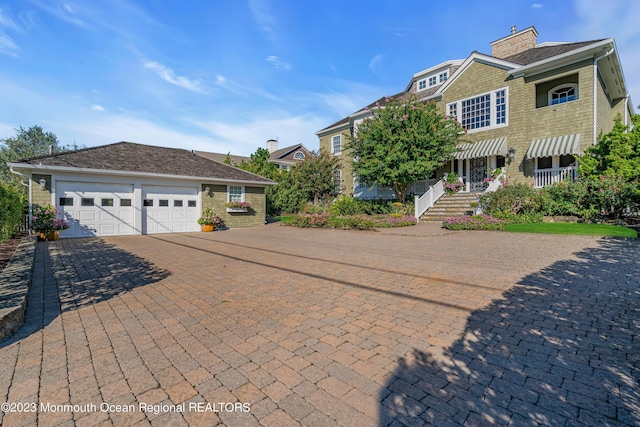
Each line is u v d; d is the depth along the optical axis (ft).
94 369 9.27
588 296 15.02
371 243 35.04
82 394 8.04
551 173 49.14
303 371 9.05
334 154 89.20
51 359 9.87
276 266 23.85
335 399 7.73
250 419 7.05
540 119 51.70
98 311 14.21
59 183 43.93
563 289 16.15
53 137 147.02
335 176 86.43
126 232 49.32
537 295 15.33
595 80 45.98
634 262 21.43
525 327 11.77
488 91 57.11
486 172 57.67
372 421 6.93
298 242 37.63
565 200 41.83
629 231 32.14
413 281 18.57
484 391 7.96
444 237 36.86
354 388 8.19
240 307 14.61
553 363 9.24
